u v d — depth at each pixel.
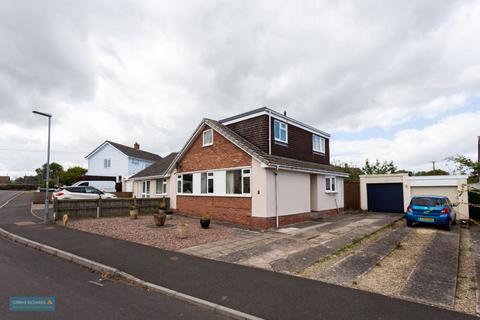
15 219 15.01
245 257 7.67
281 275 6.18
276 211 13.00
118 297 4.99
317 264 7.10
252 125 15.62
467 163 6.75
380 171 31.78
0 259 7.47
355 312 4.35
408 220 13.20
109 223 13.57
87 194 20.83
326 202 18.02
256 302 4.73
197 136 16.84
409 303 4.71
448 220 12.25
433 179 17.98
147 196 23.42
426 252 8.37
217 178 15.16
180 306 4.68
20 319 4.01
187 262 7.09
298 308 4.50
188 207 17.16
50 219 14.88
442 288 5.45
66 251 8.00
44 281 5.73
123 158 38.44
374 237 10.69
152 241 9.49
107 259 7.24
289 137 16.94
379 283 5.73
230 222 14.06
